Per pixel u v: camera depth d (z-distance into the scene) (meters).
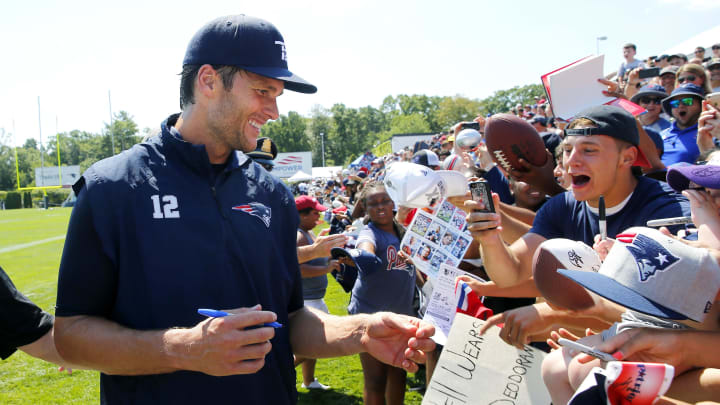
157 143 1.62
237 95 1.58
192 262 1.50
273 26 1.65
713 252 1.44
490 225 2.13
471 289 2.13
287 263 1.81
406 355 1.60
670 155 4.33
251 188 1.73
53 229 23.58
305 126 114.12
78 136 110.31
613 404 1.23
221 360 1.27
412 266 3.64
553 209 2.42
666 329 1.42
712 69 5.90
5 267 12.06
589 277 1.47
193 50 1.61
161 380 1.48
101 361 1.38
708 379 1.37
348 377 5.04
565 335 1.85
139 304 1.48
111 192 1.48
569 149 2.13
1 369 5.58
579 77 3.16
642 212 2.04
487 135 3.06
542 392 1.83
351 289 4.05
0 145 90.19
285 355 1.72
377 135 118.62
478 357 1.93
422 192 2.46
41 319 1.82
